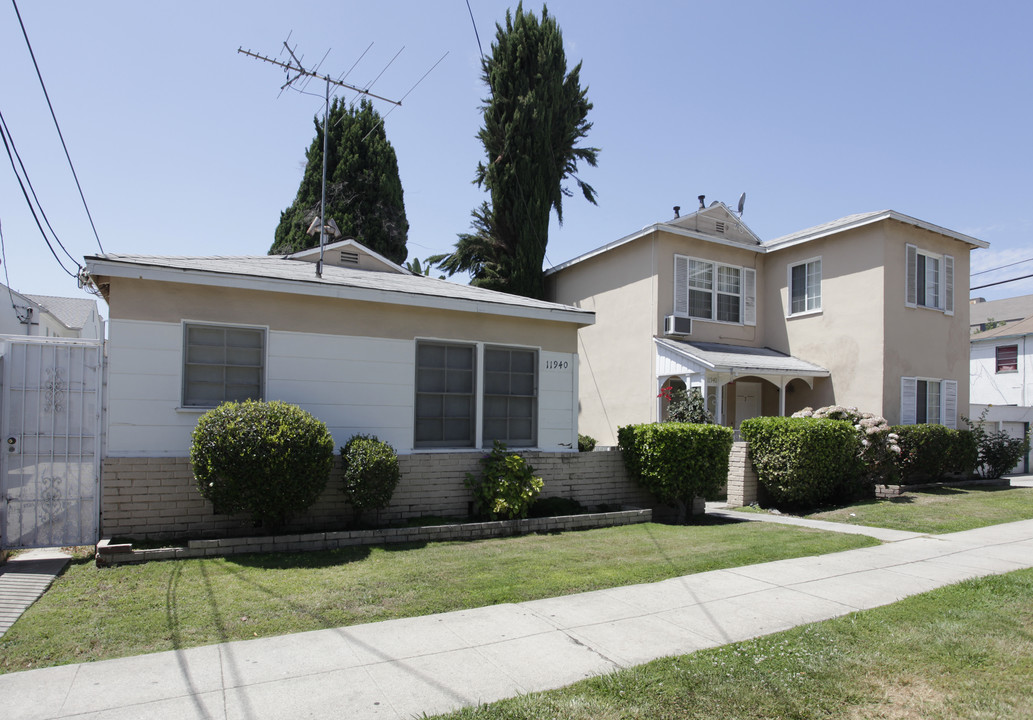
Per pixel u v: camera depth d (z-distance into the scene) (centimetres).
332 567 630
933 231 1634
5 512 662
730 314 1767
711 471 983
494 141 2164
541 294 2089
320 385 831
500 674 398
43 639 437
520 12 2175
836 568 680
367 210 2488
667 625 493
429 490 882
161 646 430
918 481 1474
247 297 791
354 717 340
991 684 390
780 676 397
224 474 662
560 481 983
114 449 712
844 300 1616
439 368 930
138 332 732
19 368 680
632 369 1700
